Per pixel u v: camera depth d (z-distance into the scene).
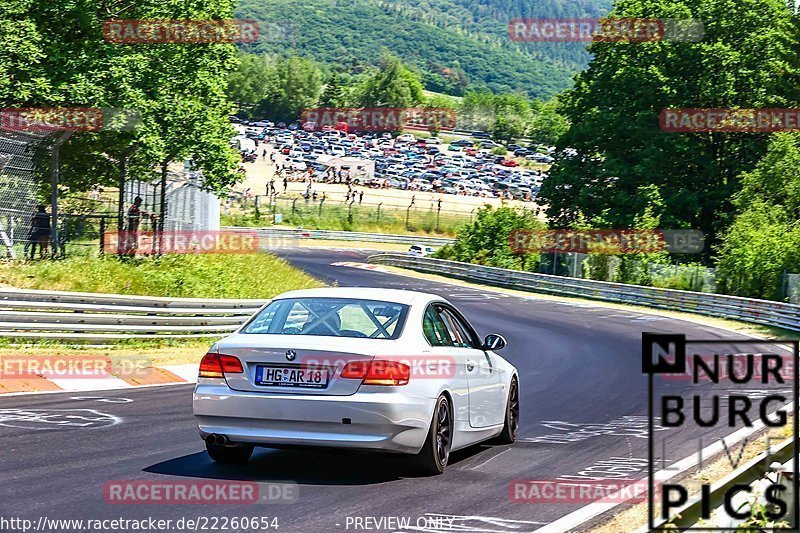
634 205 137.50
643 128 142.75
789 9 151.00
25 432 24.09
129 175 72.06
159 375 37.75
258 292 67.44
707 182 146.50
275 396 19.25
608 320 90.12
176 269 64.56
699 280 114.12
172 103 71.19
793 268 104.31
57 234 58.72
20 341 39.47
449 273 145.25
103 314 42.81
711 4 147.88
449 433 21.08
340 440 19.12
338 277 124.19
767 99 146.62
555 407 34.62
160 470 20.03
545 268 134.75
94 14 65.50
